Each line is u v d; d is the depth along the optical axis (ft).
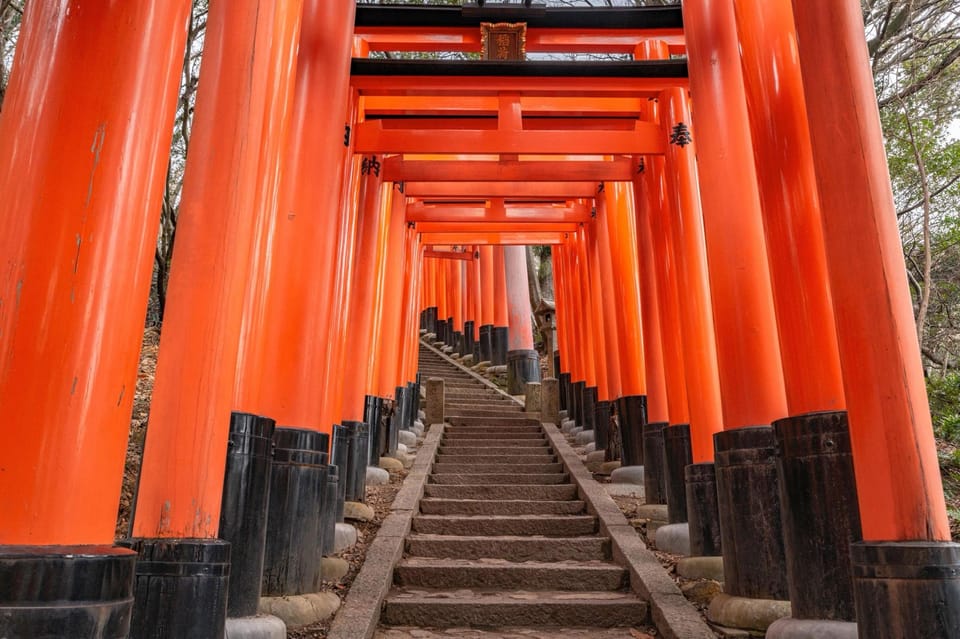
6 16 41.73
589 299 49.75
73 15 10.18
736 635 19.38
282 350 21.40
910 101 51.83
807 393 17.80
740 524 20.83
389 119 35.99
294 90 22.80
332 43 24.43
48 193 9.61
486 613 22.13
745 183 23.40
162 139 10.75
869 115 14.73
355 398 34.55
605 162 36.32
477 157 47.06
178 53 11.20
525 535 30.04
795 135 19.08
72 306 9.44
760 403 21.43
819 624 16.25
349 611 20.67
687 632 19.79
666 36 32.91
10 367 9.10
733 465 21.30
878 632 12.83
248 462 17.57
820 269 18.16
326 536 24.58
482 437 48.83
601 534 29.63
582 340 52.29
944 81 50.16
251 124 16.60
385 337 44.11
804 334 18.02
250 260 16.44
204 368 14.73
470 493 35.24
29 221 9.50
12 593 8.57
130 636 13.43
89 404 9.41
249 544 17.25
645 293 35.01
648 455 33.42
